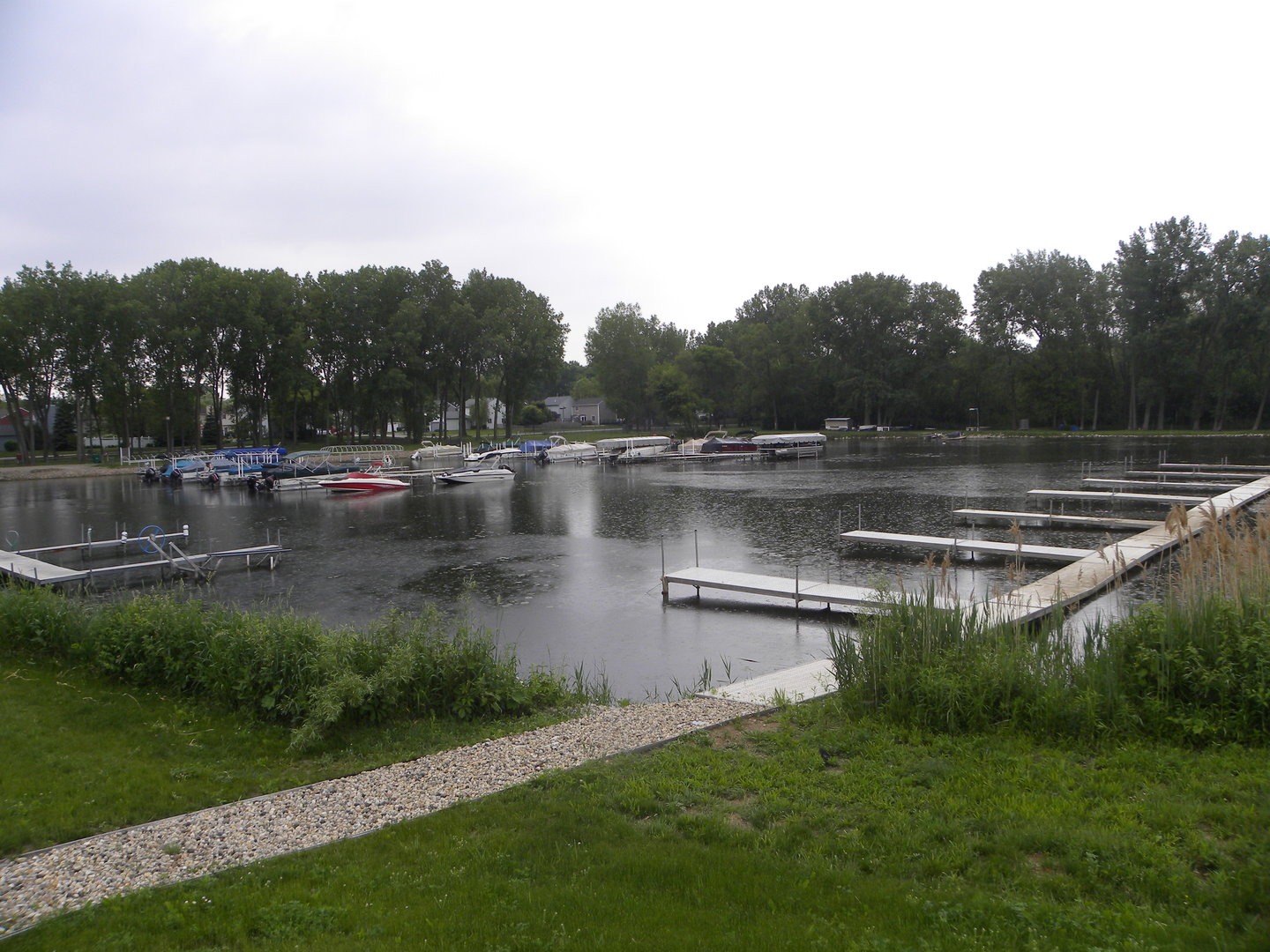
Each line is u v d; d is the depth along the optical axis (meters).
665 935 5.08
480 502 46.25
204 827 7.27
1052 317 92.75
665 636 17.33
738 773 7.88
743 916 5.29
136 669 11.87
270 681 10.69
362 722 10.45
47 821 7.37
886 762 7.99
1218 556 9.83
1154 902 5.21
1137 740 8.08
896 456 72.38
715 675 14.60
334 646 10.78
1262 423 93.00
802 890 5.57
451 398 104.75
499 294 95.25
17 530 36.97
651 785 7.63
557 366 97.25
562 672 14.47
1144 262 84.00
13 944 5.30
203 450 86.31
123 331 71.56
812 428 115.31
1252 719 7.96
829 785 7.49
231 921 5.51
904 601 10.96
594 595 21.53
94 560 29.20
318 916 5.52
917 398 105.56
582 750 8.87
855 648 10.70
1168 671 8.58
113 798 7.97
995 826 6.35
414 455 75.75
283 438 85.56
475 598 21.67
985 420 108.94
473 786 7.97
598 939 5.07
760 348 112.25
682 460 76.88
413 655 11.02
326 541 32.47
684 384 103.69
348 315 86.31
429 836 6.83
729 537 30.31
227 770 8.95
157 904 5.82
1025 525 31.06
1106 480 44.97
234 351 76.88
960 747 8.21
